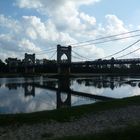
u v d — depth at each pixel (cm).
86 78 14512
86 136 1878
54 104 5134
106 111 3338
